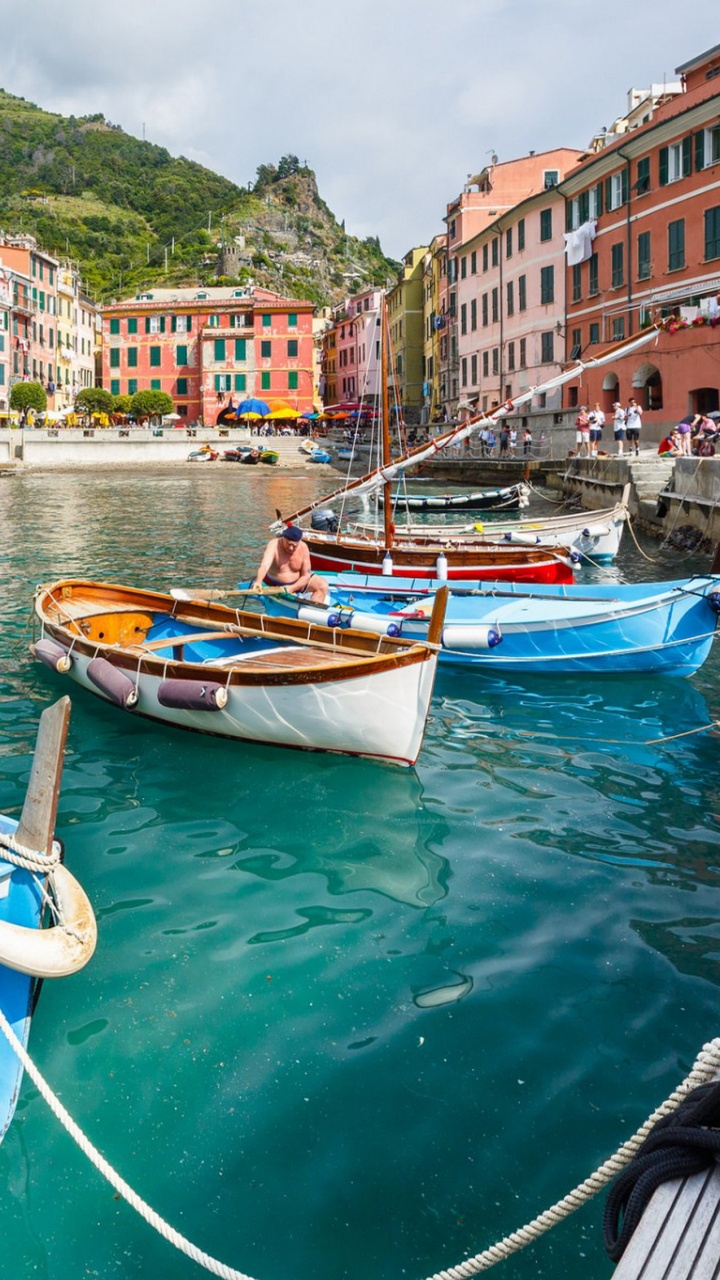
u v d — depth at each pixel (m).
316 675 7.89
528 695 10.59
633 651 10.93
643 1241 1.78
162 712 8.84
